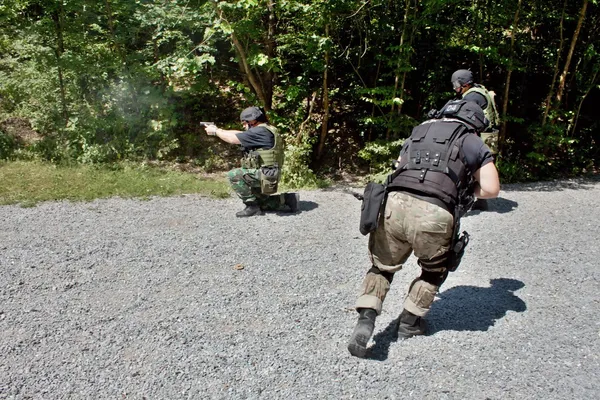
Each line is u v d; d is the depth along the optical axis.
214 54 9.19
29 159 8.28
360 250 5.05
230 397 2.77
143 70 8.46
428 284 3.26
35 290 4.04
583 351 3.27
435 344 3.32
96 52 8.60
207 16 8.01
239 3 7.17
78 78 8.82
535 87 9.60
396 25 8.47
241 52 8.09
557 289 4.22
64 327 3.46
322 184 8.00
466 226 5.90
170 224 5.77
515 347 3.30
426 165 3.07
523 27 8.67
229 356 3.14
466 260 4.85
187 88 9.04
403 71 8.06
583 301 4.00
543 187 8.00
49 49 8.39
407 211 3.03
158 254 4.82
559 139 8.48
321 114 9.54
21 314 3.64
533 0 8.27
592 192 7.66
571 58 9.10
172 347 3.23
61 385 2.85
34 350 3.18
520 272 4.58
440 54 8.78
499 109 9.37
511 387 2.88
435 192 3.00
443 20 8.51
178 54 8.21
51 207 6.31
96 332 3.40
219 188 7.42
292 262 4.70
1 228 5.49
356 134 9.42
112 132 8.71
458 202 3.06
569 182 8.39
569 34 8.88
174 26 8.41
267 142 6.00
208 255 4.83
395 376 2.97
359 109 9.59
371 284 3.21
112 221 5.82
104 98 8.88
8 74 9.22
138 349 3.21
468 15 8.64
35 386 2.83
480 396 2.81
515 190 7.79
